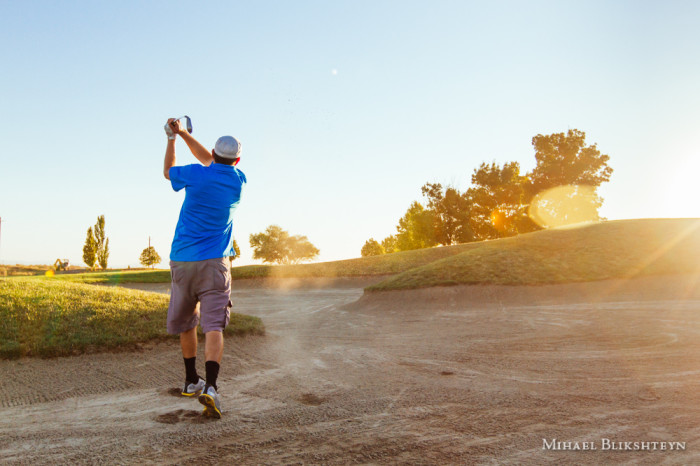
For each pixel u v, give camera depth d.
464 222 67.50
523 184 68.50
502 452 2.65
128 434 2.97
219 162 3.55
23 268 54.91
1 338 5.92
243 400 3.94
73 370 5.24
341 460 2.51
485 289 17.48
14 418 3.46
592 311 12.36
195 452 2.63
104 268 65.50
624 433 2.98
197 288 3.50
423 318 13.05
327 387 4.47
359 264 40.97
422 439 2.87
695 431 3.02
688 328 8.54
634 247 22.91
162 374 5.14
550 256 22.17
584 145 66.50
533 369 5.36
